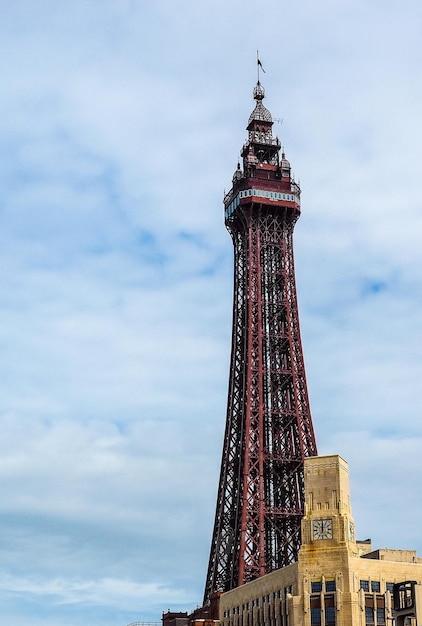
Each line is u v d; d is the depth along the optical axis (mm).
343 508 183375
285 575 189000
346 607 175250
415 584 153875
